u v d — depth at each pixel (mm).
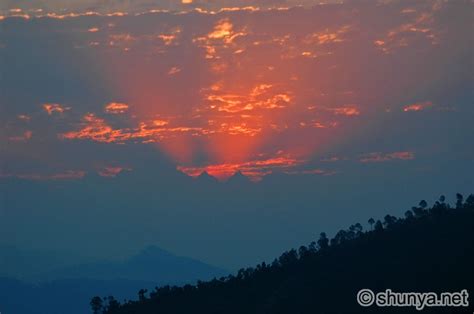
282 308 189375
